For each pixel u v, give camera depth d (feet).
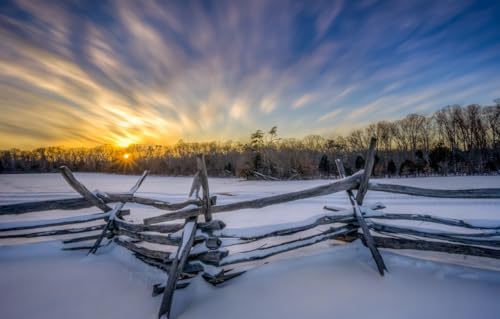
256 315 6.84
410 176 97.91
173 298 7.63
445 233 9.04
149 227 10.41
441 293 7.36
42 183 81.10
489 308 6.69
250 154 122.21
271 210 26.08
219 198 37.83
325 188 9.62
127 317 6.98
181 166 154.30
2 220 22.86
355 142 187.73
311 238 9.97
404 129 175.73
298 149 145.59
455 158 112.68
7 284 8.64
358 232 10.57
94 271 9.59
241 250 12.65
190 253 8.25
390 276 8.31
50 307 7.44
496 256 8.27
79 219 12.23
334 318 6.57
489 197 8.92
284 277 8.54
